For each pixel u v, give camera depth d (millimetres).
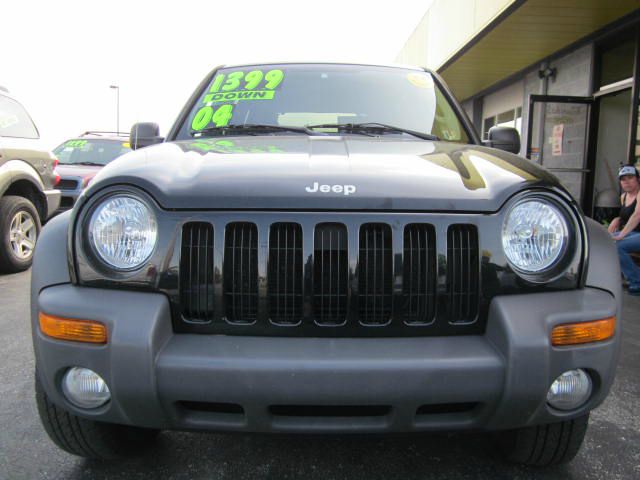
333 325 1635
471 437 2307
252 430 1577
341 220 1630
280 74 2965
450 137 2672
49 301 1611
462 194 1678
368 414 1597
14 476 1989
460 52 8922
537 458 1988
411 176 1740
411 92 2908
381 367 1500
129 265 1624
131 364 1517
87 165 8852
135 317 1548
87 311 1569
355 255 1621
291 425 1566
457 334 1659
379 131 2604
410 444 2252
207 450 2191
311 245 1617
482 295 1639
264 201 1630
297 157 1917
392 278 1631
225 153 2010
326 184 1664
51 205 6480
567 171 8273
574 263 1677
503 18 7223
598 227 1874
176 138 2646
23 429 2346
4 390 2748
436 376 1514
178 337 1617
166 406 1546
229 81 2953
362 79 2949
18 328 3783
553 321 1579
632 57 7309
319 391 1498
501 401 1550
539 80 9625
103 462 2098
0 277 5613
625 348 3490
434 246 1646
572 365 1591
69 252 1658
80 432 1864
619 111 7848
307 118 2689
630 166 5582
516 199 1680
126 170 1740
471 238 1664
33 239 6102
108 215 1648
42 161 6258
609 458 2156
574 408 1657
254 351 1547
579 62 8375
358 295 1627
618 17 7168
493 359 1544
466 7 8453
